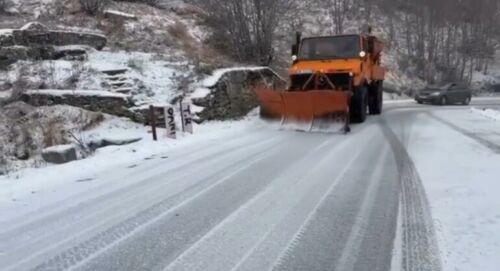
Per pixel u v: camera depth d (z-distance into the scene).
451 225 4.93
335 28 34.28
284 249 4.49
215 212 5.65
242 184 6.92
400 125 13.45
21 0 20.33
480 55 42.53
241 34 21.52
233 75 16.69
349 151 9.34
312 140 10.90
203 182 7.12
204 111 14.27
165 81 15.02
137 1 23.78
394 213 5.42
